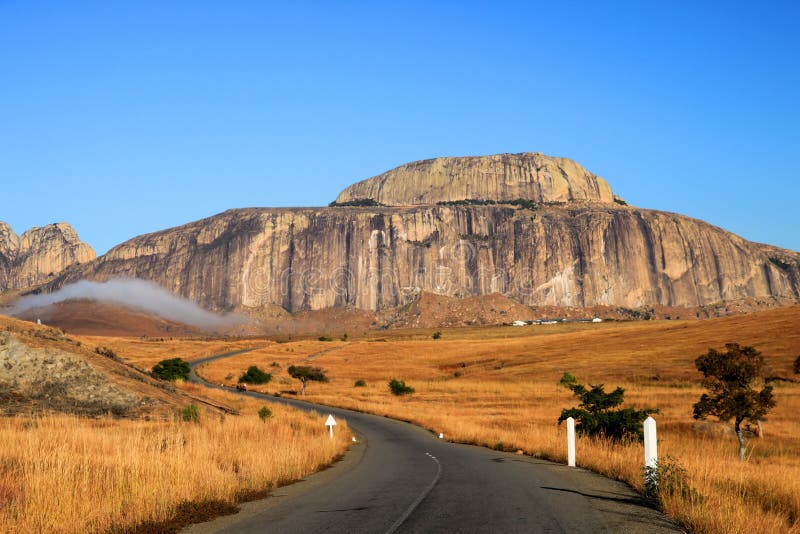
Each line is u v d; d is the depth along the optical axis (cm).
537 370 9238
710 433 3419
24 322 3838
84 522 987
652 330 12694
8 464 1338
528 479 1617
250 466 1623
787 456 2758
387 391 8069
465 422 3759
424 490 1448
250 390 8300
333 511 1197
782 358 7475
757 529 947
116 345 16688
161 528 1049
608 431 2662
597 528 995
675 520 1070
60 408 2881
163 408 3131
